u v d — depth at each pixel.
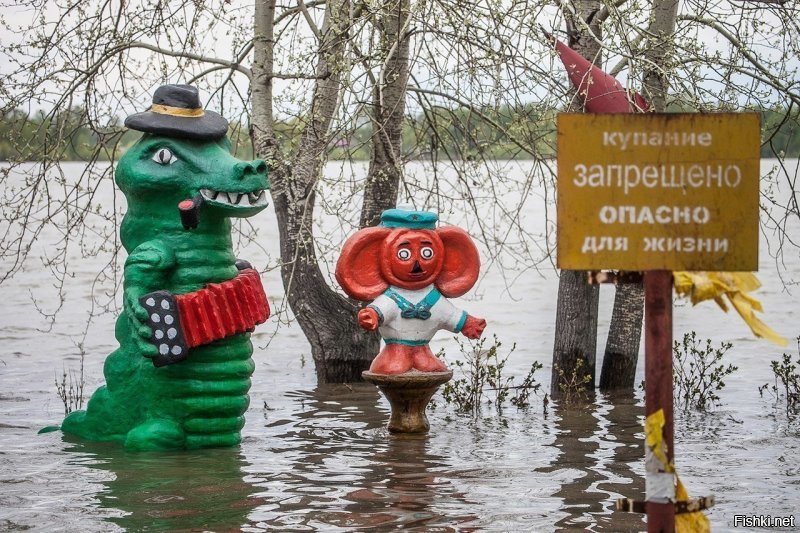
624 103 11.51
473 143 15.16
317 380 15.48
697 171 5.91
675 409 13.02
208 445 10.94
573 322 14.31
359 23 12.14
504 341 20.19
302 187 14.69
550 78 11.83
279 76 12.88
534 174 13.13
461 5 11.99
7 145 13.39
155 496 8.98
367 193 15.21
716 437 11.31
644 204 5.92
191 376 10.88
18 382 15.27
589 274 6.14
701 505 5.89
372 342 15.54
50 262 13.66
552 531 7.93
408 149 16.62
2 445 11.04
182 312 10.61
